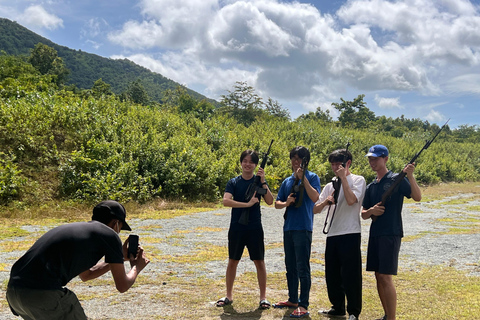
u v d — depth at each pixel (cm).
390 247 412
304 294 462
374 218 425
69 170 1511
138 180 1623
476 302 513
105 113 2138
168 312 474
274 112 5172
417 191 413
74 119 1878
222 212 1525
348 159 453
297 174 464
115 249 278
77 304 281
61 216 1260
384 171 439
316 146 3403
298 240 466
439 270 704
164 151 1883
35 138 1648
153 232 1070
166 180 1738
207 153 2159
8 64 4597
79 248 265
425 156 4281
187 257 783
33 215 1227
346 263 438
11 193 1312
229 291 507
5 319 437
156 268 693
